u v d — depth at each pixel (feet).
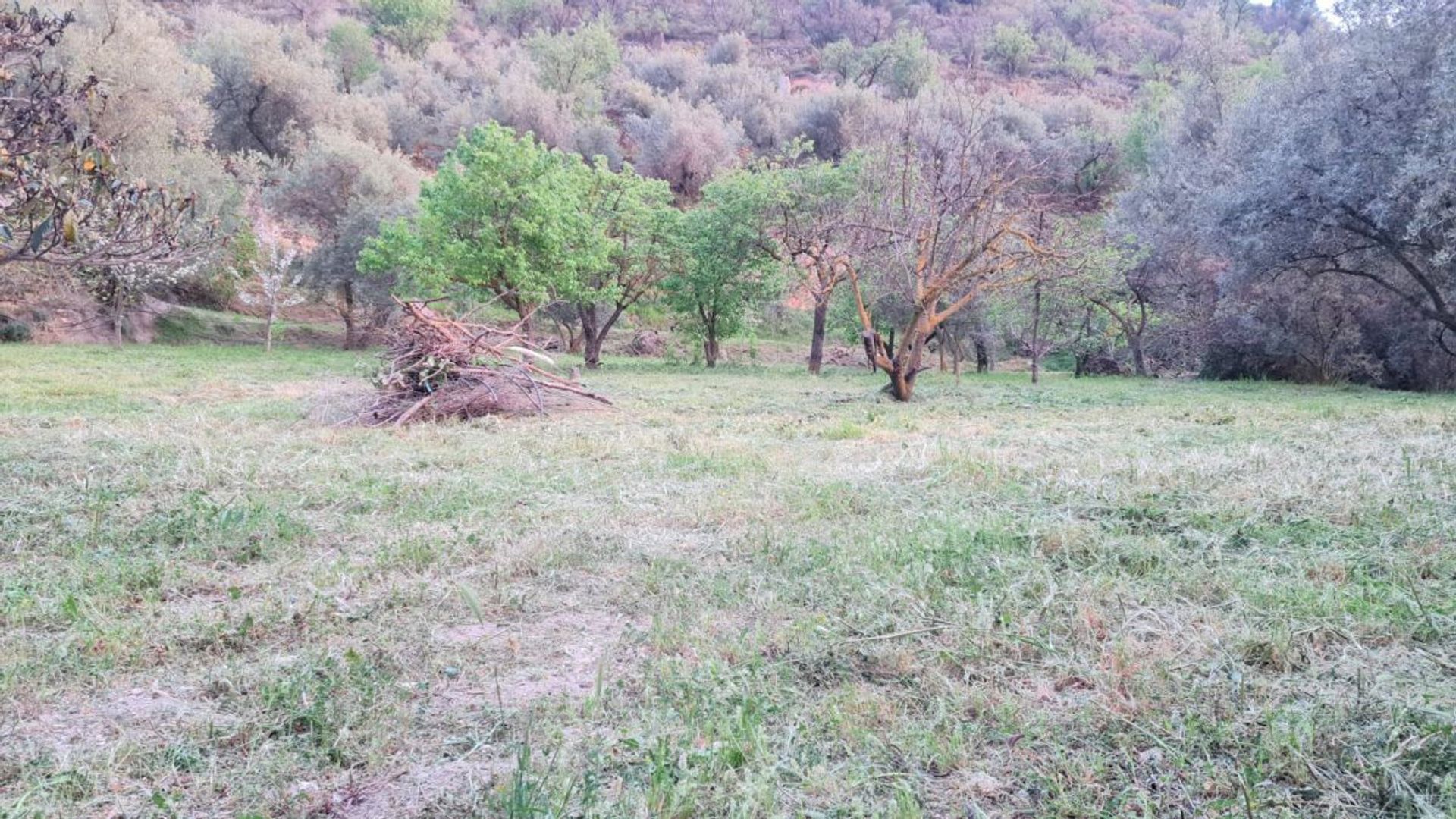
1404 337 74.28
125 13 95.66
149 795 8.00
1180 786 7.88
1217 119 112.16
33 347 84.33
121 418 36.86
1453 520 16.46
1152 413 44.88
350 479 23.17
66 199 21.34
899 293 61.31
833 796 7.79
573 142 165.58
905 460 25.82
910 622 11.92
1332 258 68.28
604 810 7.47
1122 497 19.36
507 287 81.56
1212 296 88.58
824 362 126.52
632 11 326.03
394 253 86.94
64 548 16.22
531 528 18.02
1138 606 12.47
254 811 7.69
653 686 10.19
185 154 98.43
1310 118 64.69
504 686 10.51
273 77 137.90
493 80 198.18
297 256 118.11
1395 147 59.82
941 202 54.08
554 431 34.81
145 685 10.44
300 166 112.57
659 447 30.17
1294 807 7.54
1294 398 57.06
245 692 10.22
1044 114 180.75
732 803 7.48
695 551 16.34
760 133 183.52
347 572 14.80
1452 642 10.85
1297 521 16.74
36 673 10.48
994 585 13.51
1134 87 272.31
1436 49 59.47
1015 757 8.53
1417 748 8.09
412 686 10.25
